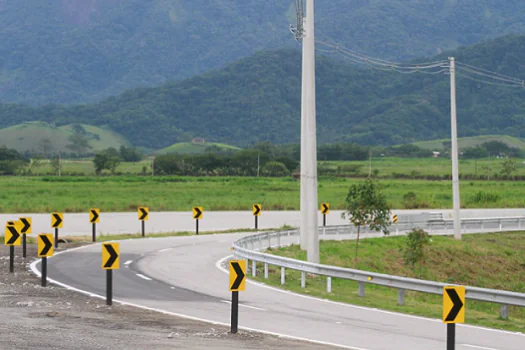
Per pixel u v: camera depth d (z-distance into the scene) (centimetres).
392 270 4416
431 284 2456
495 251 5284
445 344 1755
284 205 7756
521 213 7650
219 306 2238
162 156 19188
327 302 2469
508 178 16575
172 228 5547
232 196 9681
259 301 2403
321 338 1772
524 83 6894
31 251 3744
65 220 5984
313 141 3359
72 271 2975
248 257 3228
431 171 19175
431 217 6397
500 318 2369
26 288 2442
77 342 1523
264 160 18800
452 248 5056
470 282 4522
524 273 4997
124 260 3441
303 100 4209
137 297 2347
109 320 1852
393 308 2420
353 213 4316
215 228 5606
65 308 2028
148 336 1647
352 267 4197
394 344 1727
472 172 18950
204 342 1612
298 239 4878
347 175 16862
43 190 10375
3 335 1560
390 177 16600
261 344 1630
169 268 3175
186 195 9856
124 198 9075
